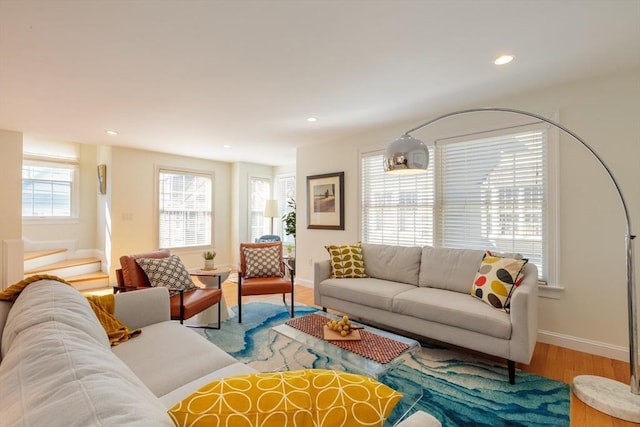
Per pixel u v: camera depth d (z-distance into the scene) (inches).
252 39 75.8
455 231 130.3
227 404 28.4
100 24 68.9
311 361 95.7
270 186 272.5
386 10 65.1
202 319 127.3
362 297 114.7
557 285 105.3
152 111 126.2
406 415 70.4
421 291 110.5
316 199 183.8
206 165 238.7
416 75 96.3
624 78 94.6
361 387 31.3
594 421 68.7
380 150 154.5
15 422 20.9
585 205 101.0
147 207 204.7
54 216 201.9
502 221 118.2
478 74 95.9
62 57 83.0
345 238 169.9
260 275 147.2
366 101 117.4
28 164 193.2
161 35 73.5
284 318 134.3
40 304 49.3
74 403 22.1
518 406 73.8
